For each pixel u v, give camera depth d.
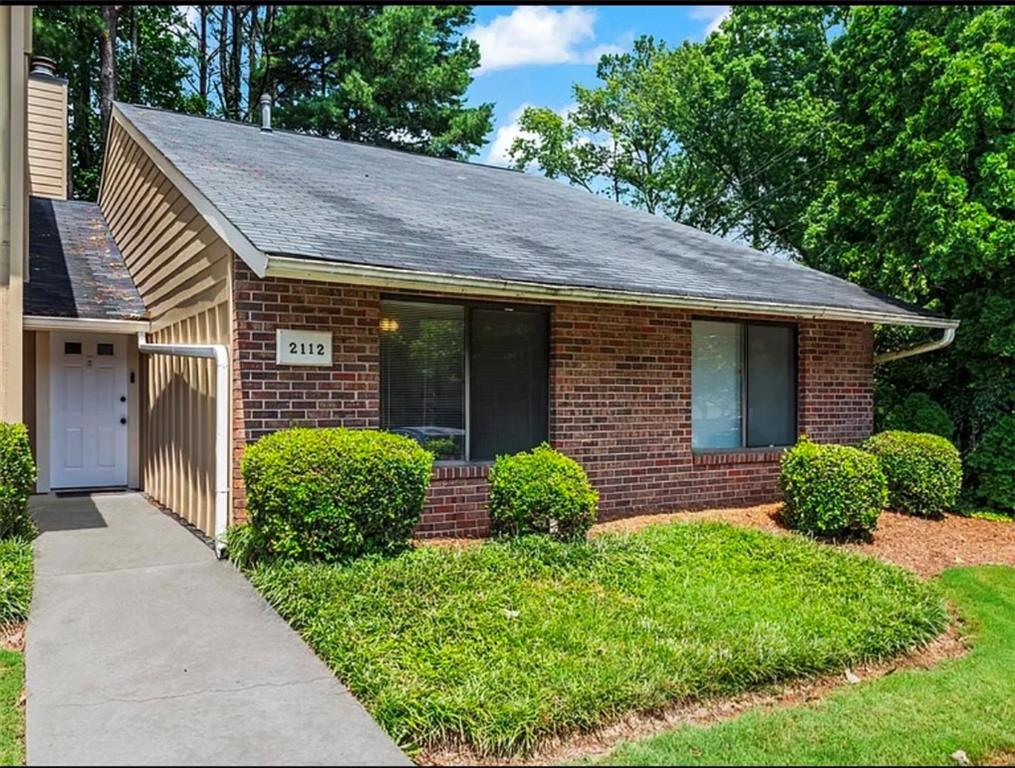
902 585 6.05
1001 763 3.65
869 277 11.67
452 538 6.84
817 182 18.98
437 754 3.47
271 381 6.14
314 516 5.48
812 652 4.56
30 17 7.57
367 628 4.50
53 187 12.66
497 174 13.00
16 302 6.92
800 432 9.50
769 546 6.82
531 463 6.65
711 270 9.13
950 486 9.04
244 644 4.43
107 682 3.92
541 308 7.59
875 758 3.56
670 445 8.41
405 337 6.84
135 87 21.42
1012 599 6.23
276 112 22.41
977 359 10.74
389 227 7.05
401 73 22.86
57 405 9.77
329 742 3.38
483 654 4.27
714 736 3.71
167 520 7.70
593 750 3.59
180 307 7.73
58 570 5.73
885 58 10.98
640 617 4.98
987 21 9.87
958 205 9.73
